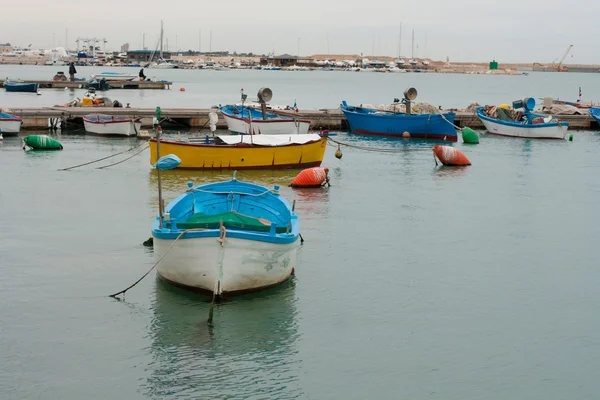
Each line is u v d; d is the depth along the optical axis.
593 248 24.56
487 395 14.48
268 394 14.23
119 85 118.19
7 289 19.09
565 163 43.50
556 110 71.81
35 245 22.94
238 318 17.48
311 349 16.14
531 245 24.73
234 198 21.55
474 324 17.77
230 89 127.19
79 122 54.09
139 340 16.27
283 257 18.61
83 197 29.88
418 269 21.70
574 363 15.88
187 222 18.31
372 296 19.31
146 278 19.92
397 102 59.84
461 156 40.94
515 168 41.03
